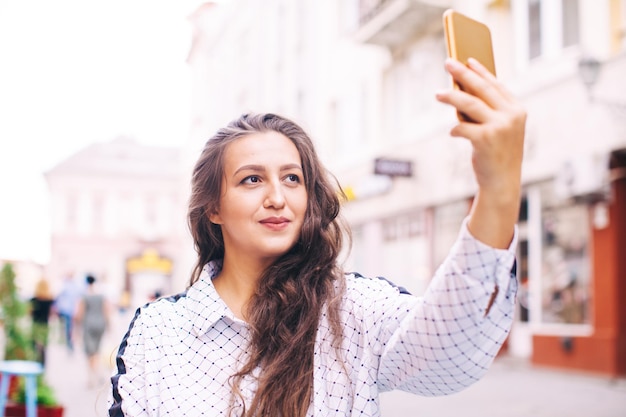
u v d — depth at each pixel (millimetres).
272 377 1442
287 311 1517
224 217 1595
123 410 1513
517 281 1201
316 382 1458
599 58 10320
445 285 1191
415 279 15266
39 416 6070
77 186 47562
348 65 18250
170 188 48281
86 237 47250
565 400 8242
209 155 1622
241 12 28609
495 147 1078
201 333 1521
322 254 1585
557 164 11188
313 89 20438
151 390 1508
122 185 47938
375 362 1470
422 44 15047
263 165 1555
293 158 1585
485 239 1146
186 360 1515
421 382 1353
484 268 1159
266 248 1546
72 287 17594
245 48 28094
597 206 10766
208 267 1671
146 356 1536
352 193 16172
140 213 47969
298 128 1645
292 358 1463
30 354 7090
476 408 7742
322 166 1650
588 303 10977
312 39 20672
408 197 15359
